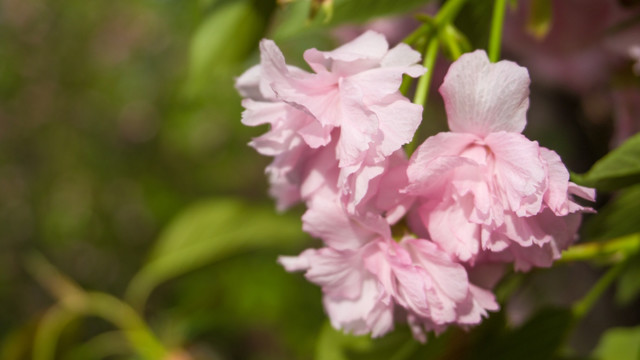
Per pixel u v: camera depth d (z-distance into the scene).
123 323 0.45
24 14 1.74
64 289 0.45
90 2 1.77
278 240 0.45
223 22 0.36
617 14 0.42
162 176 1.68
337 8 0.33
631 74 0.38
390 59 0.29
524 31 0.45
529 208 0.28
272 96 0.30
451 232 0.29
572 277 0.54
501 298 0.35
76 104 1.76
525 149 0.28
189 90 0.37
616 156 0.30
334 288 0.31
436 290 0.29
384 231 0.29
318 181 0.30
